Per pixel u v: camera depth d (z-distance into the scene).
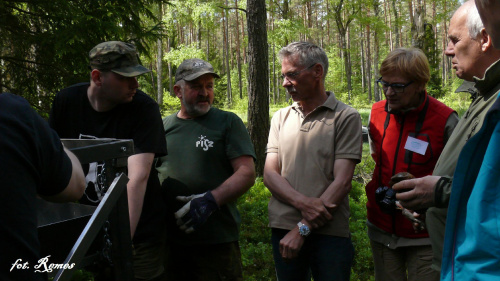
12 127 1.18
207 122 2.95
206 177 2.89
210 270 2.95
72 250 1.55
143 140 2.48
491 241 1.25
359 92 46.28
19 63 6.28
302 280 2.90
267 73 8.49
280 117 2.96
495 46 1.28
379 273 2.96
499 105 1.30
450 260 1.46
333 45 46.72
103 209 1.68
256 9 8.33
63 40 5.66
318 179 2.71
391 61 2.70
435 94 24.50
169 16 24.34
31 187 1.20
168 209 2.94
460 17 2.02
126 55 2.39
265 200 7.04
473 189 1.33
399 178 2.22
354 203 6.96
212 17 25.23
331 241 2.70
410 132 2.77
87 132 2.56
